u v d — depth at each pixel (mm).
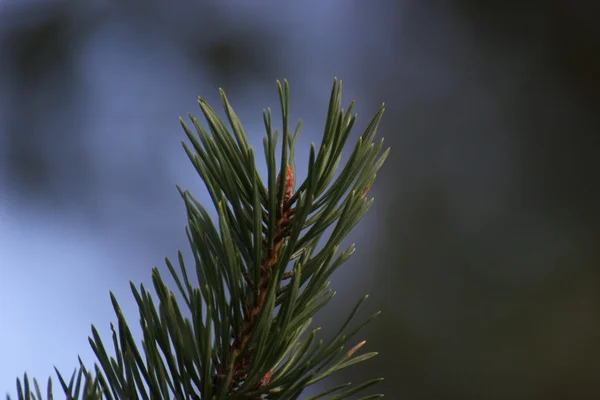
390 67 4688
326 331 3801
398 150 4387
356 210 1410
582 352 3648
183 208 4266
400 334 3727
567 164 4199
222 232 1386
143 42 4441
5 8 4305
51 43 4297
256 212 1389
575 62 4406
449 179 4191
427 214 4090
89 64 4359
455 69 4578
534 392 3598
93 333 1375
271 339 1382
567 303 3758
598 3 4414
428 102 4539
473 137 4348
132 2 4434
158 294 1381
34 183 4211
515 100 4426
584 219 3965
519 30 4508
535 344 3691
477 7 4500
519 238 3979
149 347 1377
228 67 4574
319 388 3385
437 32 4746
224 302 1390
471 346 3705
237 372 1390
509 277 3861
